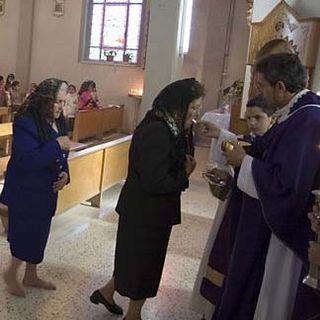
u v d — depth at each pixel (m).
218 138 2.37
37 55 11.70
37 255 2.75
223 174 2.22
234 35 9.34
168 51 6.00
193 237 4.15
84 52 11.43
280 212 1.67
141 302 2.35
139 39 10.97
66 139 2.68
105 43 11.30
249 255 1.83
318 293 1.62
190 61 9.62
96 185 4.61
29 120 2.52
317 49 3.50
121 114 10.63
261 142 1.92
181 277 3.32
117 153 5.03
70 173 3.98
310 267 1.46
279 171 1.70
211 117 5.20
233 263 1.87
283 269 1.79
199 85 2.18
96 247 3.71
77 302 2.83
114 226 4.24
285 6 3.81
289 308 1.80
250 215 1.83
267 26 4.05
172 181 2.13
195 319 2.76
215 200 5.43
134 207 2.22
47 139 2.54
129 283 2.28
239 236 1.86
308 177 1.64
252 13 4.45
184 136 2.22
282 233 1.70
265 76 1.76
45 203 2.64
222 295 1.93
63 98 2.56
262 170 1.74
